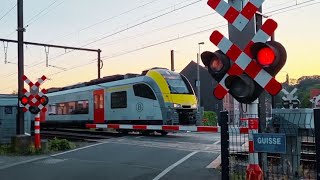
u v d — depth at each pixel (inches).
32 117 863.1
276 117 322.7
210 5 233.0
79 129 1175.6
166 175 377.4
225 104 2381.9
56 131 1279.5
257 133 221.6
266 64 199.5
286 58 201.9
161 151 551.5
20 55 637.3
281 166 332.5
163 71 919.7
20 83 631.2
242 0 233.6
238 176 311.7
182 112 898.7
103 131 1048.8
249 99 216.1
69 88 1251.8
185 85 930.7
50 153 573.9
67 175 395.9
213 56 222.2
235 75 211.8
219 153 511.5
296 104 1000.9
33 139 601.3
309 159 400.8
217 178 354.9
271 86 207.6
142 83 922.1
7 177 396.5
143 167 426.0
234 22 227.1
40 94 586.6
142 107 917.8
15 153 571.5
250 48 206.2
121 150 577.0
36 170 431.2
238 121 283.4
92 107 1088.8
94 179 371.6
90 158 509.0
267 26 211.5
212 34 226.4
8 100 751.1
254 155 223.6
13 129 754.2
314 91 1348.4
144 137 814.5
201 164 430.9
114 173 397.4
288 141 320.2
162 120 874.1
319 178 201.2
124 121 965.8
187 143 661.3
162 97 880.3
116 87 997.8
